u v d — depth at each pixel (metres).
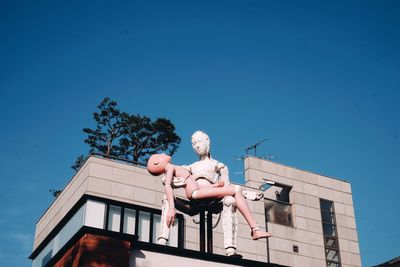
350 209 38.12
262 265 13.48
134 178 27.56
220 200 14.78
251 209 32.41
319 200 37.06
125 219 25.56
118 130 53.62
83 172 27.31
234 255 13.80
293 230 34.66
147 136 53.81
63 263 12.00
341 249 36.06
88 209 24.94
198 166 15.20
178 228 26.61
